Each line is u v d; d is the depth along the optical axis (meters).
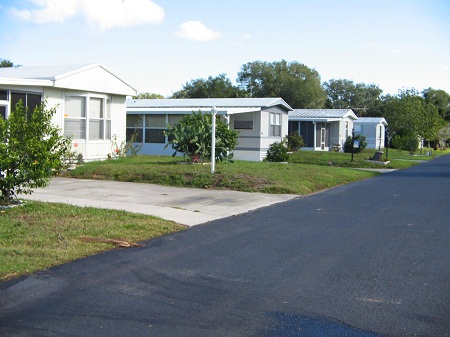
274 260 7.75
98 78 21.34
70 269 7.06
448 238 9.41
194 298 6.03
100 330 5.06
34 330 5.04
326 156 33.06
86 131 20.98
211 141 19.14
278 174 17.98
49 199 12.61
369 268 7.36
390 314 5.59
